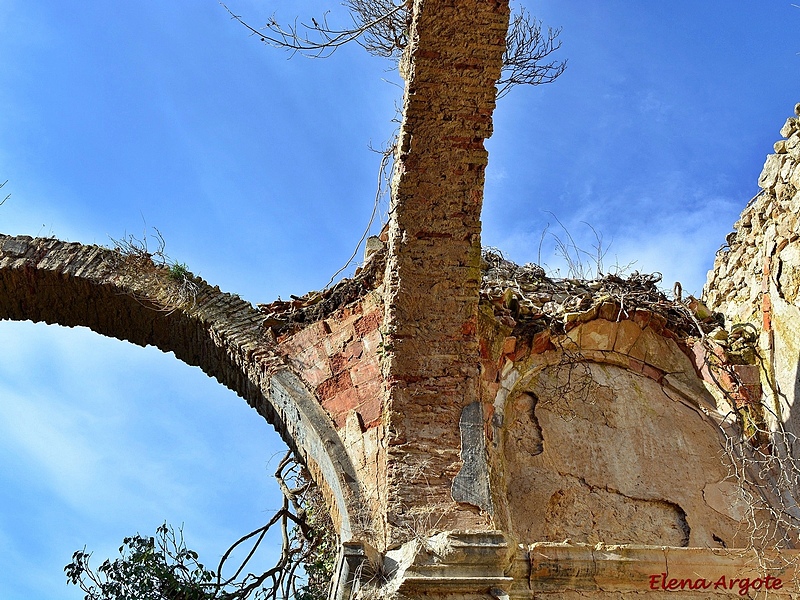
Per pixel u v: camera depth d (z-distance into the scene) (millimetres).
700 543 8531
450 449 7766
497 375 8961
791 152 9930
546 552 7402
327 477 8031
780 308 9672
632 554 7527
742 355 9930
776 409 9414
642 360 9812
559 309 9680
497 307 9305
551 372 9391
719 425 9500
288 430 8672
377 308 8734
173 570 8844
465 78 7930
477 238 8188
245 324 9055
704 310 10672
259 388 8891
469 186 8109
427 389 8016
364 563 6926
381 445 7891
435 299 8195
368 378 8383
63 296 9312
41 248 9312
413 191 8117
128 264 9297
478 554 6902
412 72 7918
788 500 8883
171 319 9219
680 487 8906
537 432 8953
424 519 7340
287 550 10375
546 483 8617
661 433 9297
